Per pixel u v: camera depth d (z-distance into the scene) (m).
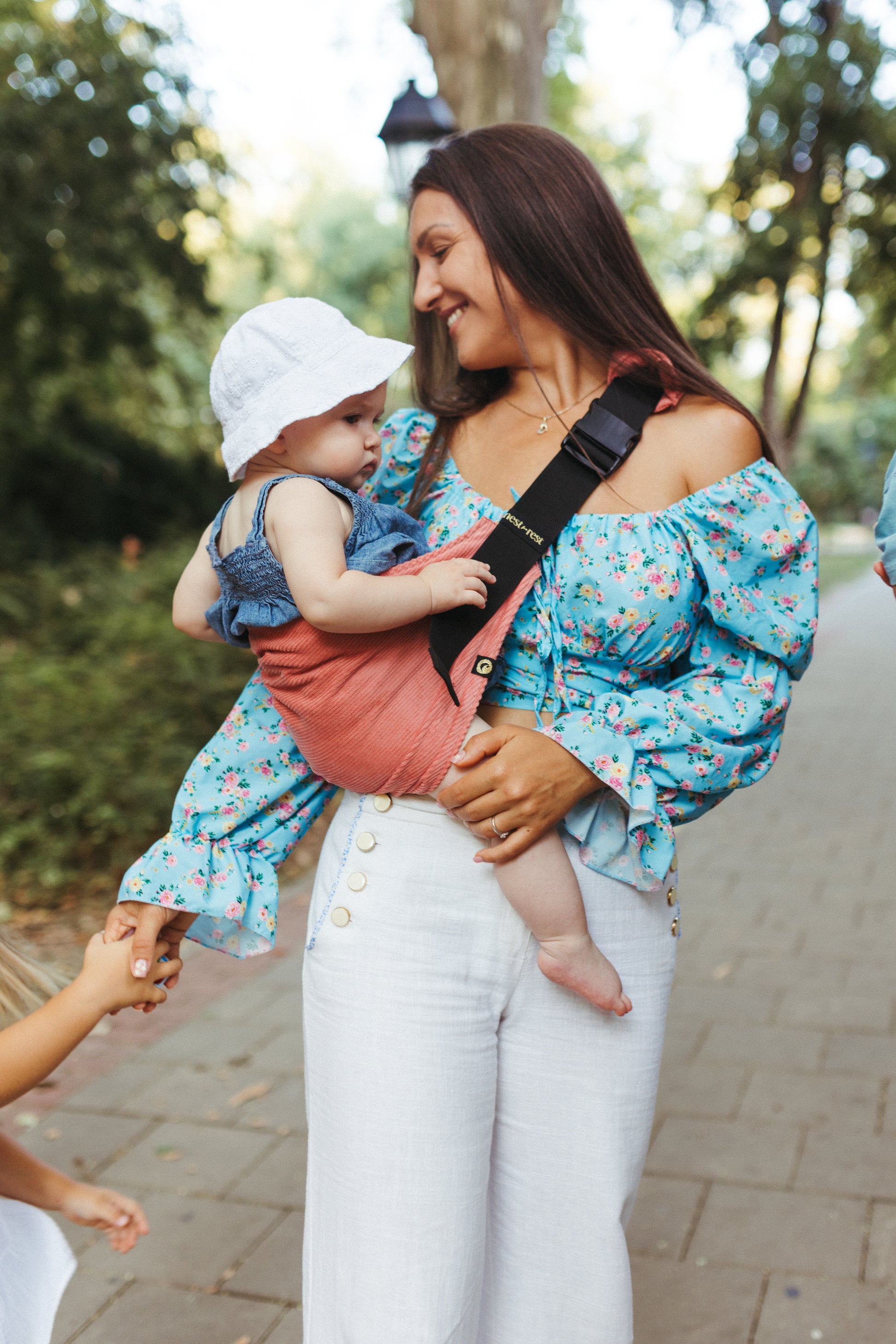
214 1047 3.91
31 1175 1.65
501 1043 1.64
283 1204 2.94
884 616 19.14
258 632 1.62
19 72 11.96
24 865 5.63
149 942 1.60
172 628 8.86
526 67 7.59
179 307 15.11
